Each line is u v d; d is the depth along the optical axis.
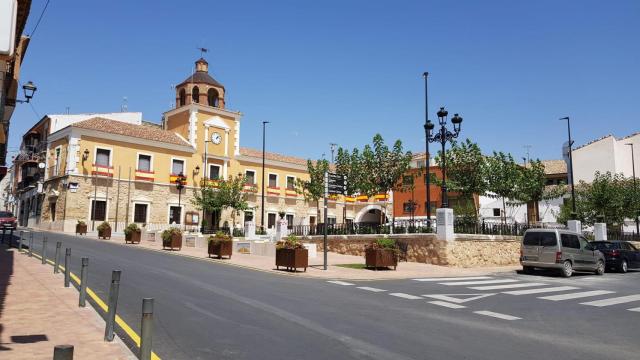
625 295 12.62
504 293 12.41
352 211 54.41
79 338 6.36
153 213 39.56
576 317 9.12
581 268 18.58
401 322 8.14
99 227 29.62
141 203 38.94
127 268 14.52
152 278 12.59
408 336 7.12
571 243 18.39
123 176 38.06
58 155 37.88
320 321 7.99
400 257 22.03
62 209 35.47
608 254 21.38
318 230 27.77
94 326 7.05
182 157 42.22
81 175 35.75
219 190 39.97
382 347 6.43
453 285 13.84
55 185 37.03
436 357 6.02
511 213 41.41
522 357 6.12
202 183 42.91
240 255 22.33
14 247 19.92
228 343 6.43
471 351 6.36
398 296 11.27
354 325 7.76
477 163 29.23
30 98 16.03
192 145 43.28
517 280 15.96
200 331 7.04
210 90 46.75
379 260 17.59
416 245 21.48
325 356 5.93
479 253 21.67
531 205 41.31
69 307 8.30
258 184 48.16
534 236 18.52
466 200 32.78
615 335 7.54
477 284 14.29
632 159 43.75
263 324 7.63
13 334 6.42
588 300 11.49
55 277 11.73
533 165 32.97
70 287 10.41
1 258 15.29
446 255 20.00
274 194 48.91
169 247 24.56
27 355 5.45
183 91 46.16
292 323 7.77
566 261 18.00
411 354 6.12
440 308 9.75
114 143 38.00
